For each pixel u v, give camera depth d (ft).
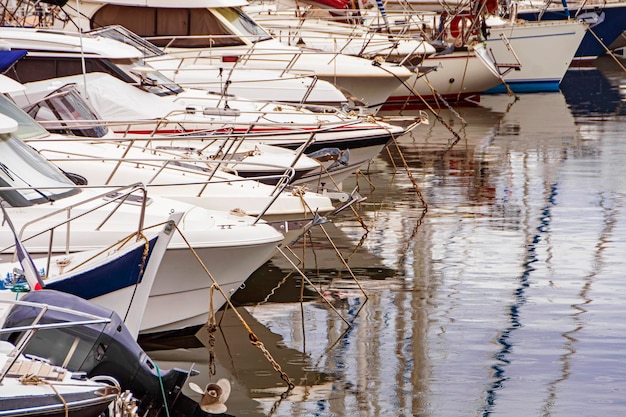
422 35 165.07
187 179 72.38
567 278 77.20
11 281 50.93
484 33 178.70
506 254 83.46
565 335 65.62
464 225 92.89
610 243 86.84
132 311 52.75
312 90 111.55
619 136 141.90
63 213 59.67
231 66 116.78
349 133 95.71
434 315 69.10
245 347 62.75
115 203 61.98
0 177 60.13
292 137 92.07
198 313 62.03
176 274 59.88
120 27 102.68
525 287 75.10
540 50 193.57
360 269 79.36
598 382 58.39
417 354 62.23
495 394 56.75
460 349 63.21
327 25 160.25
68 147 74.64
